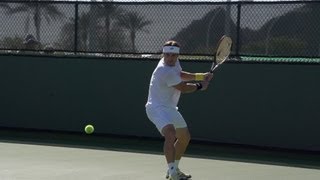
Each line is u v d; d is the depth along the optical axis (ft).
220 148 32.99
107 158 29.25
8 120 38.83
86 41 37.01
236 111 32.96
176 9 34.68
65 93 37.37
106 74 36.29
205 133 33.78
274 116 32.01
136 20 35.65
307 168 27.32
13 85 38.60
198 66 33.76
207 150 32.27
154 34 35.22
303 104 31.24
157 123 22.45
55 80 37.60
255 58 32.68
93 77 36.63
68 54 37.45
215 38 33.76
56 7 37.68
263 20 32.55
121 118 36.01
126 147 33.01
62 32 37.58
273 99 31.99
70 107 37.29
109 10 36.37
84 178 23.93
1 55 38.70
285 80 31.65
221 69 33.24
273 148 32.09
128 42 35.91
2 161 27.86
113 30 36.32
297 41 31.65
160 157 29.76
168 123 22.21
